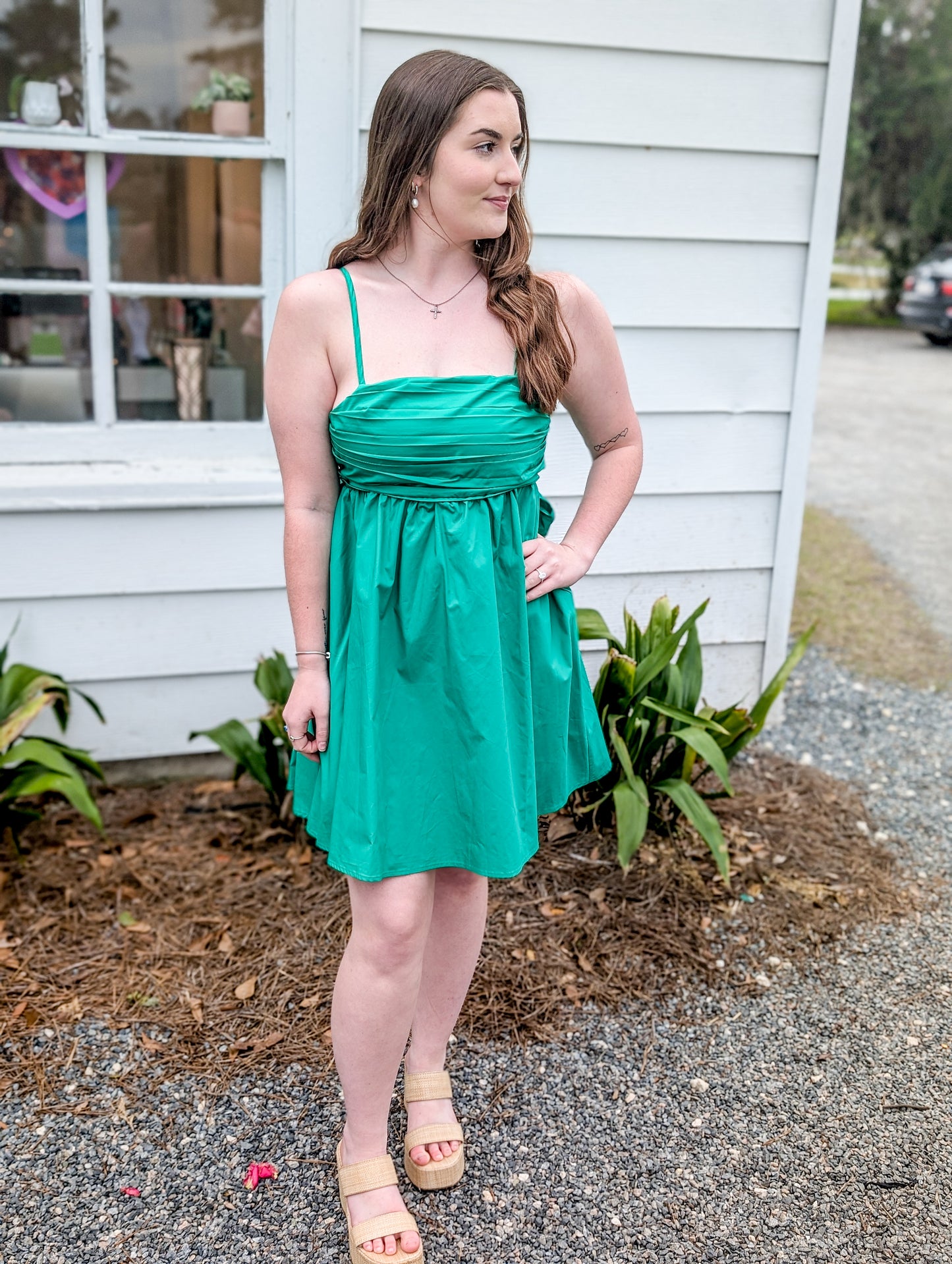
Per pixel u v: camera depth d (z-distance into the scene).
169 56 2.98
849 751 3.68
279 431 1.62
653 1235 1.86
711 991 2.47
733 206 3.16
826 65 3.09
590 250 3.12
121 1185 1.93
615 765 2.91
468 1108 2.12
